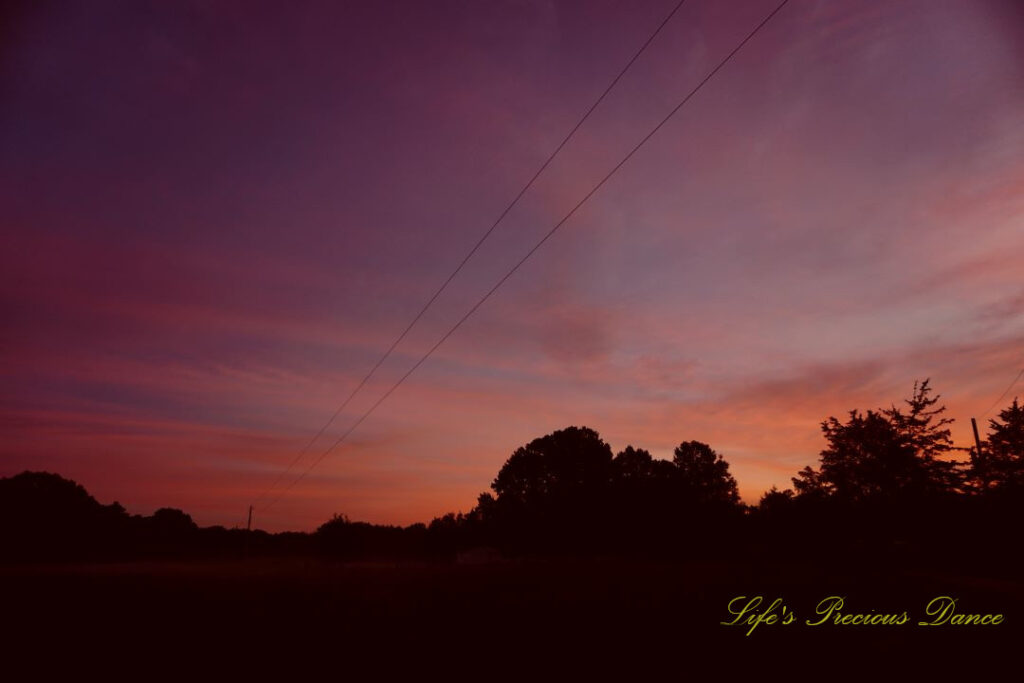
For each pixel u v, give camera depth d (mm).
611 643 15070
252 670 12852
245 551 83688
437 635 16297
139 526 105250
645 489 73500
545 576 33562
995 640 14500
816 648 14227
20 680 12234
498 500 87688
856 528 36469
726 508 70625
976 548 34594
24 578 39219
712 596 22188
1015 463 35375
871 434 36000
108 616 19922
